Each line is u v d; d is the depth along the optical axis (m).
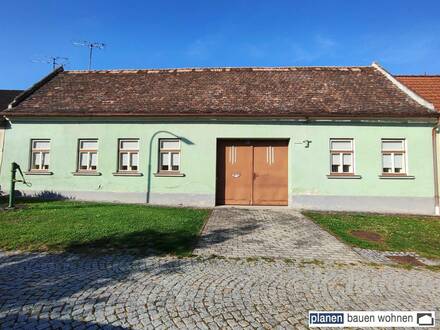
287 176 14.43
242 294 4.86
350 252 7.34
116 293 4.77
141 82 16.89
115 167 14.58
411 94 14.39
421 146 13.66
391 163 13.86
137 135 14.58
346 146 14.05
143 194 14.36
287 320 4.09
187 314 4.18
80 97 15.77
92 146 14.92
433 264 6.71
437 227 10.28
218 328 3.85
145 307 4.34
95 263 6.15
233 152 14.66
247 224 10.12
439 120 13.46
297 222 10.56
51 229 8.37
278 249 7.44
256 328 3.87
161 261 6.36
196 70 17.69
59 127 14.93
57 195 14.70
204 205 14.09
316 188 13.82
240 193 14.55
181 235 8.33
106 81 17.23
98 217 10.00
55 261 6.22
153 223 9.46
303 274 5.84
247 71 17.41
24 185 14.90
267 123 14.13
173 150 14.50
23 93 15.84
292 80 16.30
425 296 4.96
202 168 14.23
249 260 6.57
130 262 6.25
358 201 13.66
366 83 15.73
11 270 5.69
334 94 14.94
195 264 6.23
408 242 8.35
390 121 13.72
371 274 5.95
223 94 15.33
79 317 4.02
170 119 14.42
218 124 14.29
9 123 15.12
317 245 7.85
